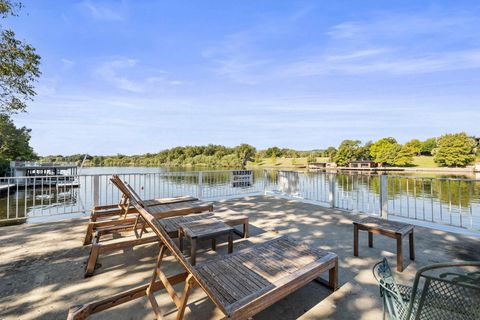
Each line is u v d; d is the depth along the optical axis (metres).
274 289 1.68
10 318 1.85
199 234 2.81
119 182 3.04
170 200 4.55
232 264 2.04
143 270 2.65
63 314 1.90
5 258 2.94
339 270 2.66
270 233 3.97
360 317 1.87
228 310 1.45
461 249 3.24
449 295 1.10
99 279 2.45
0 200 20.66
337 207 5.94
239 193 8.07
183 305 1.59
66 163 45.94
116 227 3.20
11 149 30.72
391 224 2.97
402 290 1.81
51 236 3.75
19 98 8.85
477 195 12.43
